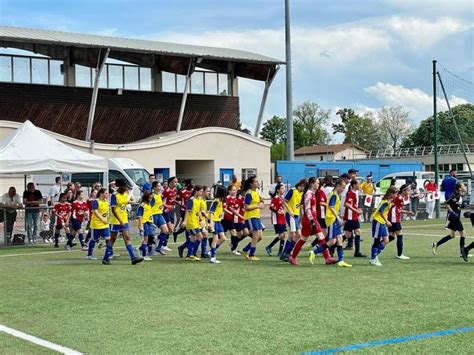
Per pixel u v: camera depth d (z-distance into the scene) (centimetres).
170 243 1978
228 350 683
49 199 2186
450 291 1030
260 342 714
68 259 1593
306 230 1387
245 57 4406
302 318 835
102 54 3862
